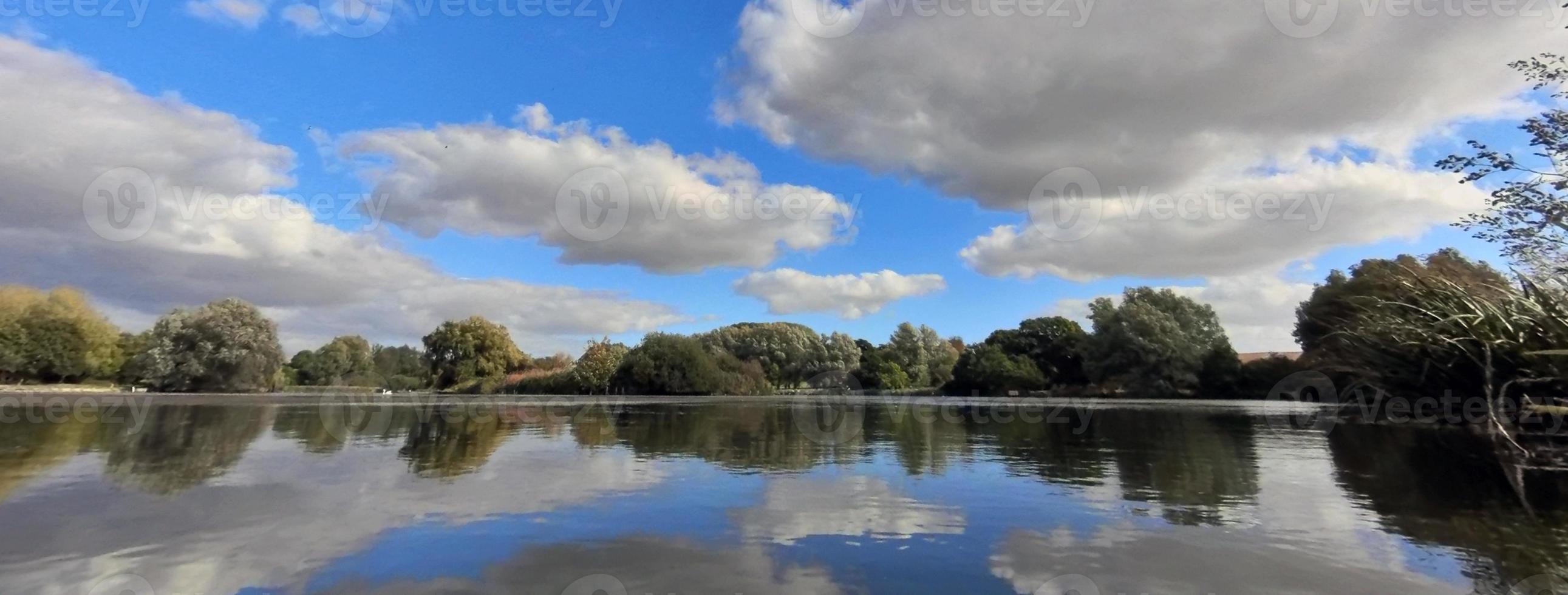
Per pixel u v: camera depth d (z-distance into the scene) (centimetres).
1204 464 802
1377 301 1379
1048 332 4581
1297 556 417
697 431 1244
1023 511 542
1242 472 737
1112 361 3716
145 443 958
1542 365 949
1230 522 505
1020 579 375
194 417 1484
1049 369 4456
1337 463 798
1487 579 371
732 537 459
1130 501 579
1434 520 505
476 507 547
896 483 665
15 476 678
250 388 3400
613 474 714
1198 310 3803
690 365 3747
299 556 409
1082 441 1074
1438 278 1186
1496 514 520
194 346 3212
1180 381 3475
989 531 477
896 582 369
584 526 484
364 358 4025
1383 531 473
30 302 2958
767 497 594
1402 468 750
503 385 3950
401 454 878
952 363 5247
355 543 437
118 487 623
